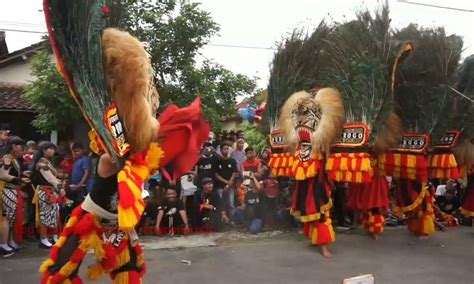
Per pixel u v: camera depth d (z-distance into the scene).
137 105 2.54
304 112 5.59
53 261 2.63
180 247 5.81
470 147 7.01
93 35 2.38
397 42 5.54
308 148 5.56
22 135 11.52
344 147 5.46
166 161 2.89
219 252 5.63
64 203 5.97
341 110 5.50
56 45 2.24
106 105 2.44
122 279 2.79
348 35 5.63
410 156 6.35
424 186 6.56
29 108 11.01
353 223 7.46
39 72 9.36
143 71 2.56
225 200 7.19
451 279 4.85
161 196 6.66
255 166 7.71
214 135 9.53
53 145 5.57
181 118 2.93
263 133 6.48
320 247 5.87
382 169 6.41
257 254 5.59
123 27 2.92
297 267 5.10
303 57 6.04
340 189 7.48
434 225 7.21
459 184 8.38
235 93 9.85
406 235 7.00
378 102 5.43
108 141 2.38
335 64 5.67
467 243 6.59
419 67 6.28
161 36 8.68
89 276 2.78
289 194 7.28
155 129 2.70
